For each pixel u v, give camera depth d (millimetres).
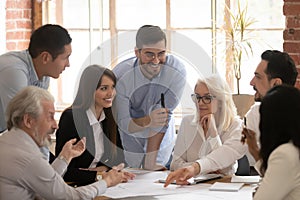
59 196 2537
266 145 2328
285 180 2250
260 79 3236
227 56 5242
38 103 2545
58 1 5961
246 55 5270
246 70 5285
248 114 3312
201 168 3084
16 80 3080
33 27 5977
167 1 5586
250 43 5273
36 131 2564
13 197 2498
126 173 3012
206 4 5438
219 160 3166
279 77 3186
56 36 3086
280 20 5227
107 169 3131
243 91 5305
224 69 5297
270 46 5250
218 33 5359
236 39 5211
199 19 5469
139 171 3109
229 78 5285
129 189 2914
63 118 3223
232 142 3234
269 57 3215
